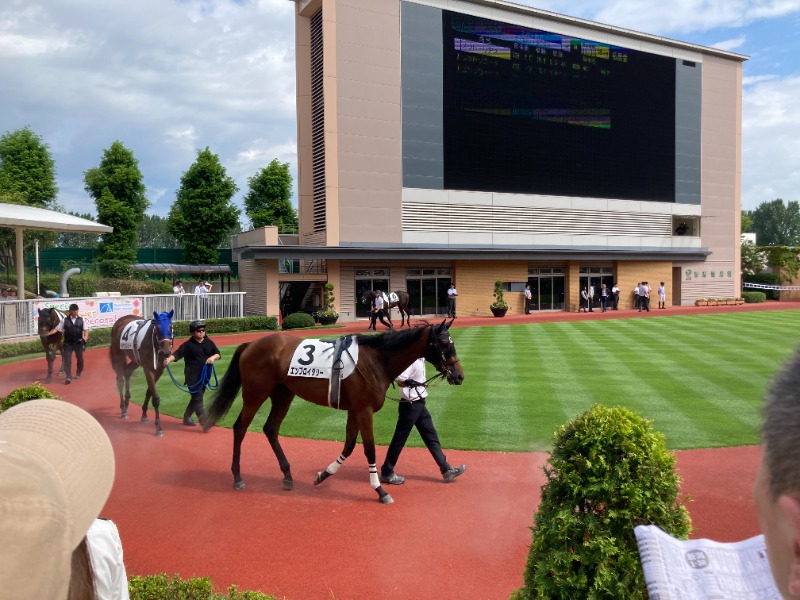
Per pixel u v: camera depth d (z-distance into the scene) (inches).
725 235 1547.7
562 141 1285.7
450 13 1159.6
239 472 260.5
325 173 1081.4
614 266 1405.0
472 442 319.6
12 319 710.5
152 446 327.3
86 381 529.7
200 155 1614.2
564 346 681.6
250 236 1158.3
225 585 176.6
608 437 121.8
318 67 1106.1
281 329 1007.0
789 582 34.6
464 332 864.3
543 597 117.0
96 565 58.4
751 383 454.3
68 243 2356.1
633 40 1350.9
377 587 174.6
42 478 32.5
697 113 1467.8
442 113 1164.5
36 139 1560.0
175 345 775.1
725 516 223.8
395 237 1139.9
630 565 113.2
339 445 325.4
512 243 1243.8
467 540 205.2
